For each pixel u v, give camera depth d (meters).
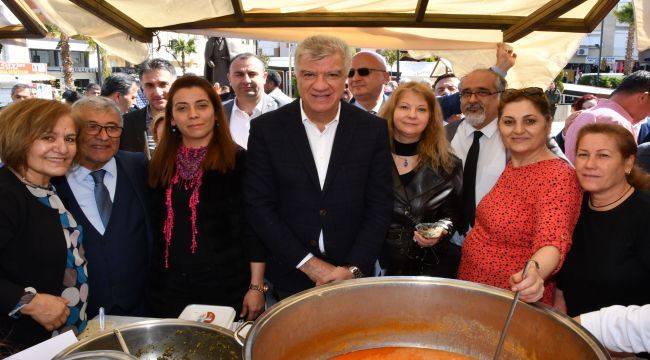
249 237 1.87
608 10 2.09
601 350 0.82
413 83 2.01
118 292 1.78
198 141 1.86
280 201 1.76
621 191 1.45
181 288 1.84
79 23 2.21
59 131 1.38
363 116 1.78
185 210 1.82
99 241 1.75
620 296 1.44
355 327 1.06
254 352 0.79
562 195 1.49
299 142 1.72
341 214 1.73
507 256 1.70
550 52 2.87
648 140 3.38
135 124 3.08
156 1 2.02
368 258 1.72
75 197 1.74
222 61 4.23
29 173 1.40
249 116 3.36
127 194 1.83
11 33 2.27
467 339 1.06
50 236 1.38
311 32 2.54
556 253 1.38
